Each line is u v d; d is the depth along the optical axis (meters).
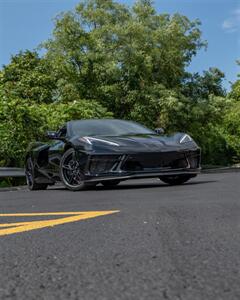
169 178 7.70
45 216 4.24
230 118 33.53
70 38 22.80
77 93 21.62
